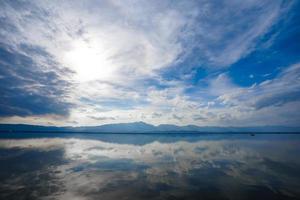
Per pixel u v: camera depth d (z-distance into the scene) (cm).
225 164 1558
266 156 1903
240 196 841
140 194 878
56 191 905
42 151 2312
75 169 1373
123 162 1672
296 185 980
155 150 2617
